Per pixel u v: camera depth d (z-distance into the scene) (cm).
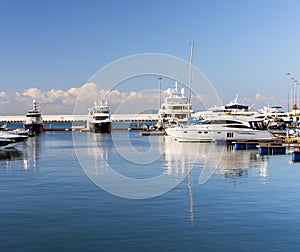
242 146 4869
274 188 2217
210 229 1481
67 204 1878
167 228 1500
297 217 1622
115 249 1296
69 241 1369
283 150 4259
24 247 1316
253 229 1473
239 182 2427
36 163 3553
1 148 5122
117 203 1898
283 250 1272
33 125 11194
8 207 1819
